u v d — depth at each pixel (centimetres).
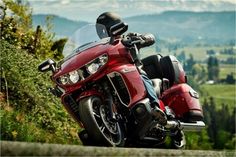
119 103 1071
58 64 1091
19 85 1435
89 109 991
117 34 1062
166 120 1096
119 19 1147
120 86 1062
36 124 1352
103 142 1002
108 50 1050
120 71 1055
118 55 1065
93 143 1019
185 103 1293
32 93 1462
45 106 1460
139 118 1069
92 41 1118
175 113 1295
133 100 1066
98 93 1031
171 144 1307
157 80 1234
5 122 1053
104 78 1047
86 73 1031
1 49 1496
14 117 1198
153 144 1177
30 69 1585
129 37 1106
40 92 1545
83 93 1020
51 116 1441
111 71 1047
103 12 1152
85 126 1001
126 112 1077
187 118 1292
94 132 991
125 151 702
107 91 1048
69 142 1406
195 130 1299
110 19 1138
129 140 1102
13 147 595
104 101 1047
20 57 1581
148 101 1080
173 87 1303
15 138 1031
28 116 1357
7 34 1916
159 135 1183
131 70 1078
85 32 1131
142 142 1130
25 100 1406
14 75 1447
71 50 1109
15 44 1939
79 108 1005
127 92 1066
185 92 1301
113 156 682
